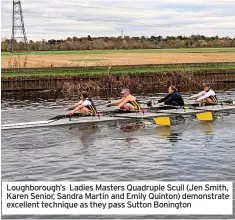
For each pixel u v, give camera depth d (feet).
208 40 516.73
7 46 424.05
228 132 80.33
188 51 416.26
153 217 42.04
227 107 103.04
